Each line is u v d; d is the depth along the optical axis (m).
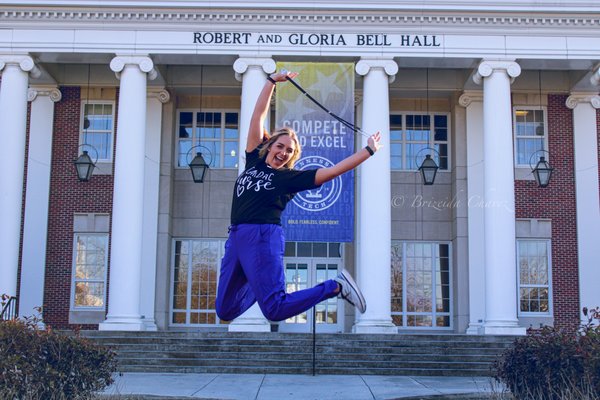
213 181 29.95
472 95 28.97
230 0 25.22
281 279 5.36
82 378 12.12
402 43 25.62
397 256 29.59
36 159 28.66
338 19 25.52
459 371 21.00
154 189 28.66
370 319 24.38
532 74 29.11
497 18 25.70
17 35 25.73
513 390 13.05
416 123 30.28
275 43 25.52
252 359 21.47
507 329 24.33
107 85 28.95
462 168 29.19
